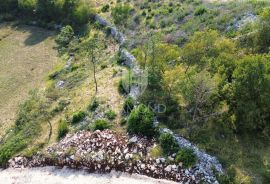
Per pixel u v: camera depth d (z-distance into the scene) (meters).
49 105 52.78
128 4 76.81
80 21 77.31
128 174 39.25
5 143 47.94
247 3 62.78
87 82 55.69
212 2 68.69
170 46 53.16
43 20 82.19
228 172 37.00
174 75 44.78
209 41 48.41
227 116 41.22
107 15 76.25
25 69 66.69
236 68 42.59
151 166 38.84
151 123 41.47
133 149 40.44
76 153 41.88
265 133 40.56
